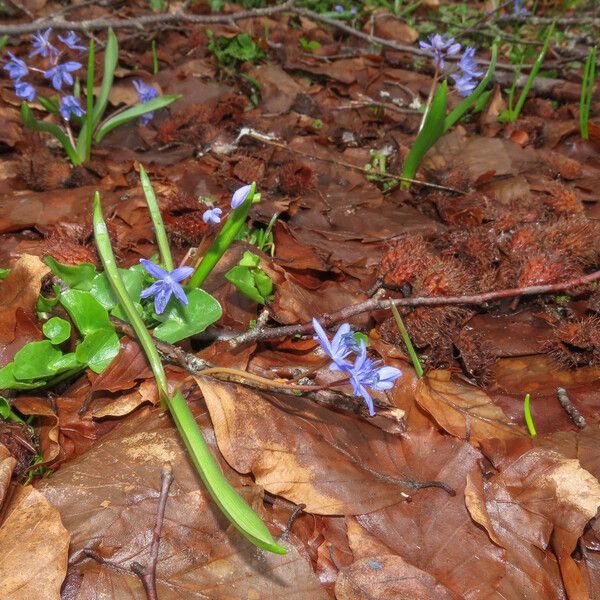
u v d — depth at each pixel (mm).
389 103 611
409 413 292
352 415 276
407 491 257
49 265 287
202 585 225
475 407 295
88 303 274
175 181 439
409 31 773
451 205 432
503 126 576
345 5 841
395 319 300
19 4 646
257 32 717
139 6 759
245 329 318
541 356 336
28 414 270
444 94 411
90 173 438
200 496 241
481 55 785
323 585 237
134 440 256
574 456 279
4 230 371
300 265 347
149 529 234
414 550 243
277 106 582
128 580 224
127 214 384
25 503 226
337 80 651
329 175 477
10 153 480
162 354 279
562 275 346
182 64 630
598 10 845
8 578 211
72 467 247
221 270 327
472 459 264
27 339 283
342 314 305
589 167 522
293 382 270
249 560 230
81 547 229
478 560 241
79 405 278
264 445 253
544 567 243
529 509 254
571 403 309
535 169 502
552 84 657
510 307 358
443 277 326
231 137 499
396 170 487
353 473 257
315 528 249
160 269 260
